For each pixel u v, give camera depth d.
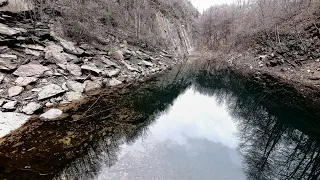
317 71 23.28
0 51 10.32
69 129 7.76
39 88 9.46
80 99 10.42
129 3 32.72
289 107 14.86
